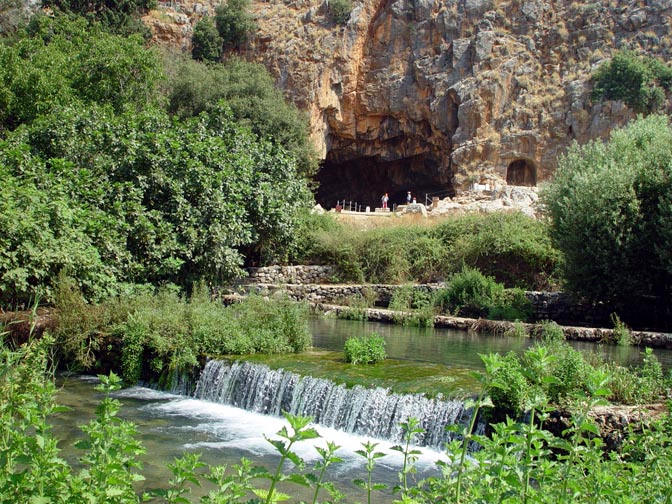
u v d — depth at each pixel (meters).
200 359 11.84
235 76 42.66
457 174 47.41
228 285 20.98
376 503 6.30
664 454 4.01
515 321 18.19
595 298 19.75
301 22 53.09
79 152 18.44
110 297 14.39
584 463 3.57
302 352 12.58
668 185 18.66
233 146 22.41
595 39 47.62
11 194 13.70
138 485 6.62
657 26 46.38
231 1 52.75
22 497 2.93
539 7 49.62
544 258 23.45
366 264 25.91
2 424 3.57
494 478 3.08
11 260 12.76
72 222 14.84
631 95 43.34
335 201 61.03
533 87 47.75
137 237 16.48
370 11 52.53
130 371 12.11
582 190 19.83
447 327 18.91
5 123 26.58
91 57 28.33
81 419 9.20
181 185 17.92
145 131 19.36
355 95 52.56
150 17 52.88
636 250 18.83
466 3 50.31
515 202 36.38
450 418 8.29
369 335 16.42
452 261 24.95
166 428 9.25
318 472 7.29
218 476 3.00
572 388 7.45
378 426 8.98
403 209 39.03
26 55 30.16
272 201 21.59
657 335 15.92
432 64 50.56
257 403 10.50
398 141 54.34
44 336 7.54
